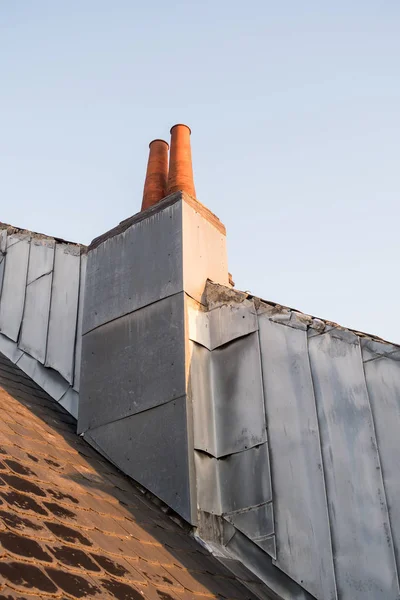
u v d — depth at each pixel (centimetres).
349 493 553
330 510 558
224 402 674
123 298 752
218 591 486
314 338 639
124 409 682
